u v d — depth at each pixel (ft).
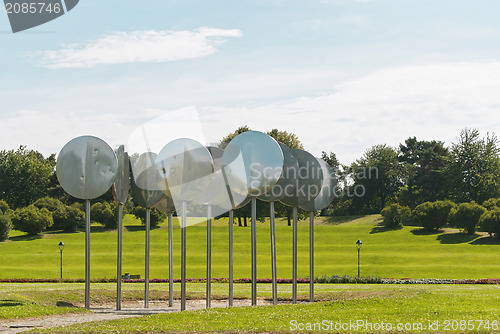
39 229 266.36
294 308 63.05
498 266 178.70
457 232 257.75
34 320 61.82
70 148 71.10
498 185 370.12
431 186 395.75
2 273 170.30
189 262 189.26
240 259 194.39
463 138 384.47
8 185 370.53
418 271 171.22
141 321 55.77
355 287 110.32
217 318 56.90
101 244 230.89
